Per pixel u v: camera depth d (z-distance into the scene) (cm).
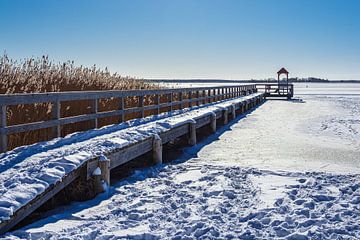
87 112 977
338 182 742
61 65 1234
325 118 2203
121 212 543
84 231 457
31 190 467
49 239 425
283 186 705
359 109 3020
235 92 3106
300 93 6906
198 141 1326
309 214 542
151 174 815
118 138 776
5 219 411
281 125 1828
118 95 984
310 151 1122
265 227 494
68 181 555
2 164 541
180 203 597
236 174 810
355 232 479
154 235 452
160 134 970
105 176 643
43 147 655
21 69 1092
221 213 547
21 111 760
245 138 1395
